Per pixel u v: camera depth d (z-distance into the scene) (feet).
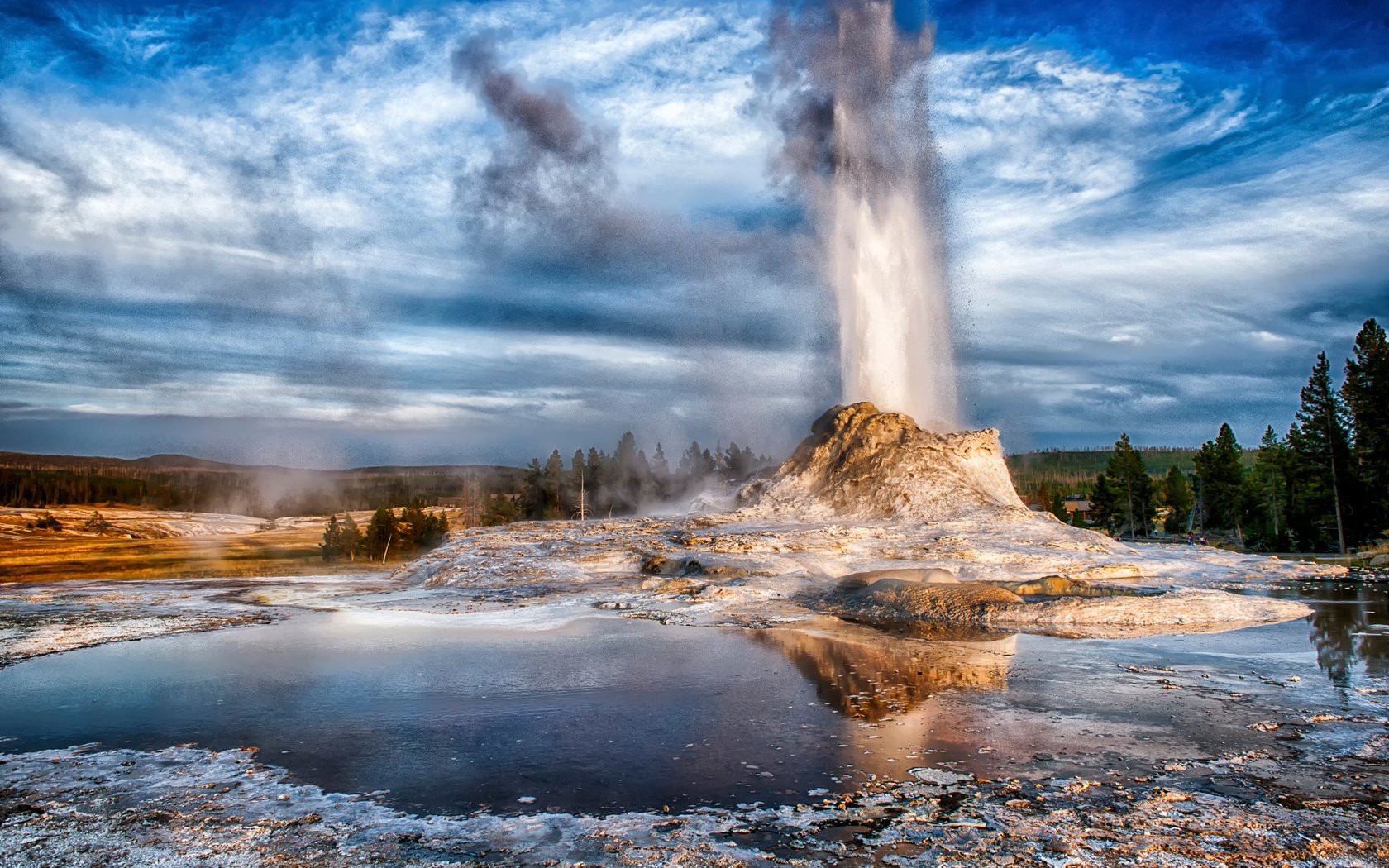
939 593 74.59
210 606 83.51
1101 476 321.11
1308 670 50.37
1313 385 200.34
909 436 141.49
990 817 27.37
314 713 41.45
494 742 36.32
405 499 435.94
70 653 58.03
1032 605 70.85
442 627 68.23
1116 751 34.47
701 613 74.95
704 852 24.81
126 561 216.13
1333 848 24.67
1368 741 35.53
